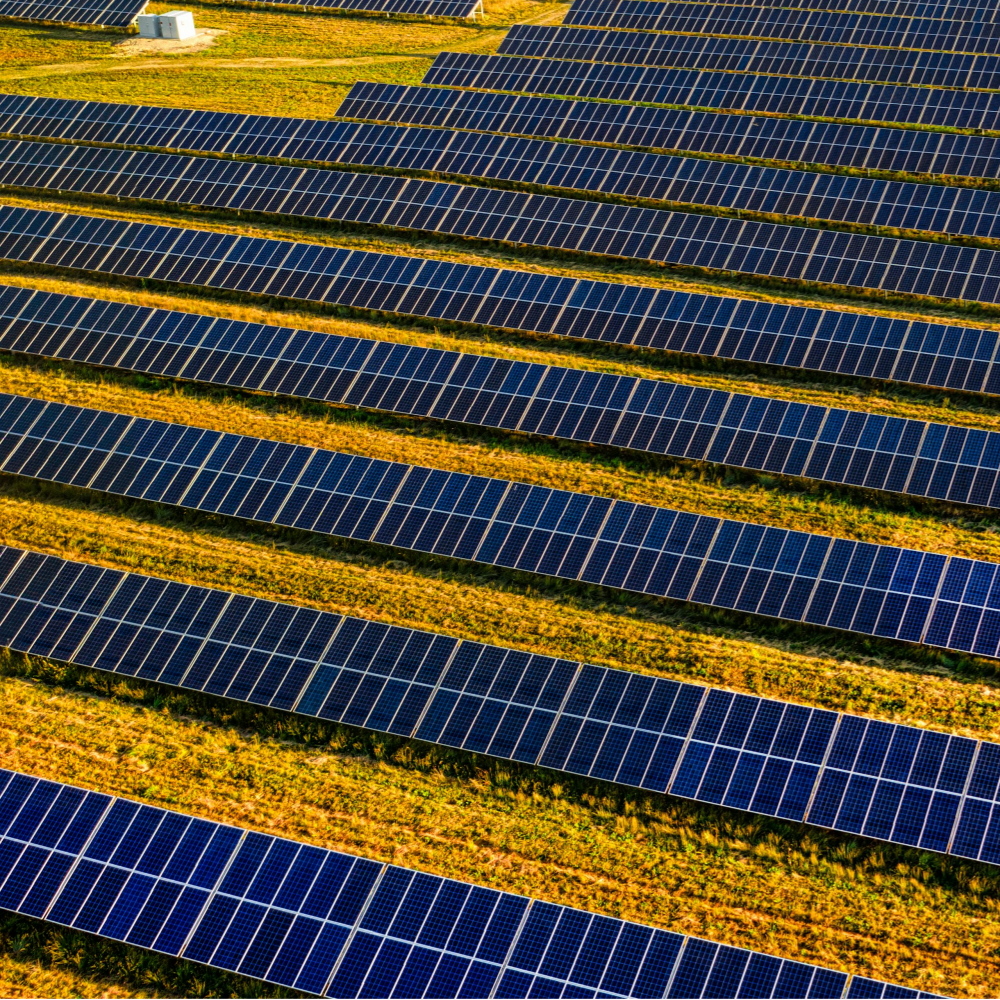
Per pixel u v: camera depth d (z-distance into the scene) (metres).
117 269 53.53
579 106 68.75
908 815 26.69
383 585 35.47
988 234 52.56
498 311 48.19
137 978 25.48
